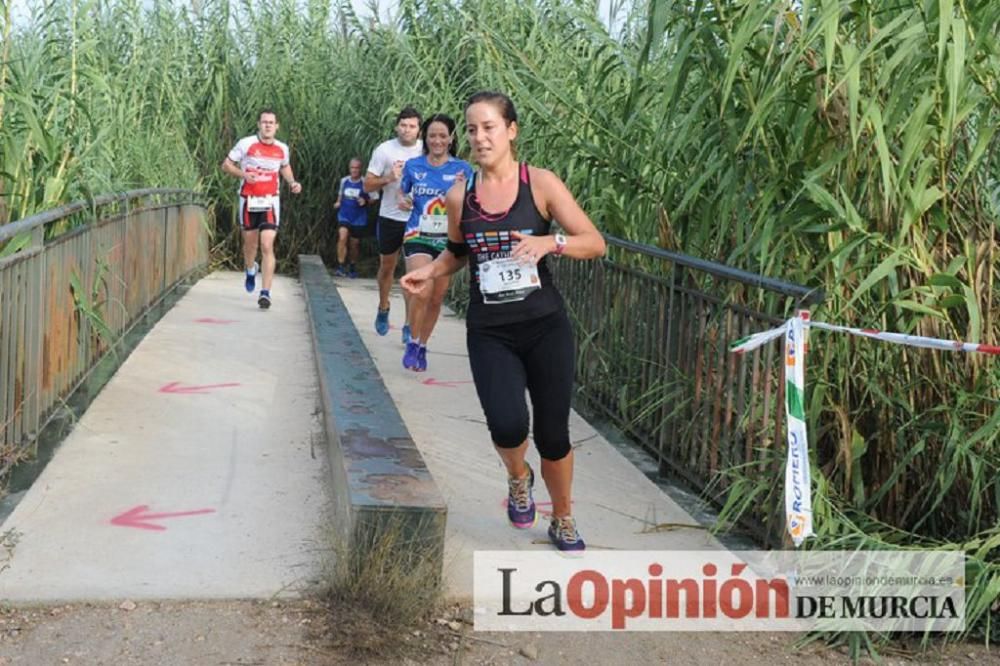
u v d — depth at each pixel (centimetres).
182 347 962
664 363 654
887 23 492
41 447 630
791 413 451
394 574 436
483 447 687
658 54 711
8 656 393
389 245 1021
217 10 1758
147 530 511
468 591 464
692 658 422
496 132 468
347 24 1770
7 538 491
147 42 1560
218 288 1423
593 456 681
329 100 1769
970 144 519
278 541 505
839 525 487
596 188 750
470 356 497
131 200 970
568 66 1010
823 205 473
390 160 996
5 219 689
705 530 548
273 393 803
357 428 581
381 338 1084
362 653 408
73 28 790
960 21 436
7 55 711
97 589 445
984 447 484
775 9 474
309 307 1095
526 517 529
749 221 546
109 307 855
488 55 960
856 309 505
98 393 765
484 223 474
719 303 574
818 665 422
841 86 496
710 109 563
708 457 587
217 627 420
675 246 646
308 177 1755
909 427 498
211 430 690
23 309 593
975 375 489
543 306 482
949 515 508
